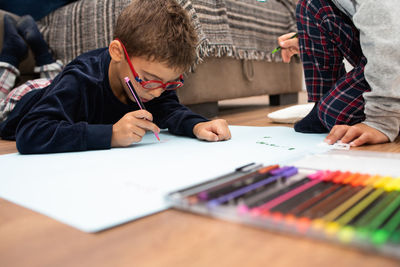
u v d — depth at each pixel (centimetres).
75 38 174
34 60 186
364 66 80
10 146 98
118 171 59
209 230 35
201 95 158
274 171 49
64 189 50
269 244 32
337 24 87
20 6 193
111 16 156
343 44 88
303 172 49
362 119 82
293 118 121
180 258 30
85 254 32
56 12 189
